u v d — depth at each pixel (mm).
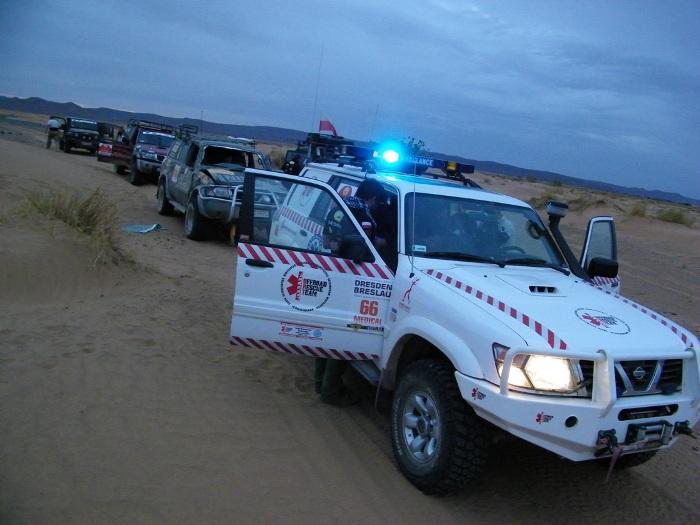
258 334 4633
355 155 6668
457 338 3721
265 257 4598
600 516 4039
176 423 4461
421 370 3943
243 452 4188
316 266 4578
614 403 3375
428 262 4520
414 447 3977
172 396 4895
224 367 5676
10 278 6707
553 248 5254
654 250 18484
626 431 3471
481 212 5102
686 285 13578
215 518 3436
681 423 3674
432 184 5332
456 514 3785
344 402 5180
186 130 14500
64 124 32438
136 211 14430
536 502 4090
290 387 5430
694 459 5109
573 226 22766
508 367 3328
